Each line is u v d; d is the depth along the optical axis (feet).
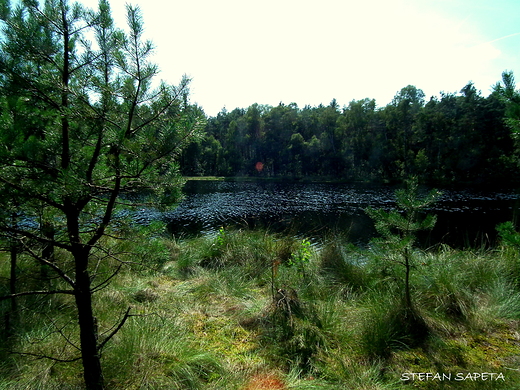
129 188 6.93
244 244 18.70
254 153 191.72
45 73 5.70
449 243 29.76
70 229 6.15
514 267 13.38
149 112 6.46
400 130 138.21
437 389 7.14
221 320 10.63
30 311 9.79
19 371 7.40
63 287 11.35
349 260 15.05
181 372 7.59
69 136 6.22
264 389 7.16
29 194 5.41
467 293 11.27
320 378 7.63
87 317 6.38
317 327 9.67
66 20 5.84
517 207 53.67
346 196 77.92
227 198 74.13
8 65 5.45
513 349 8.61
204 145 198.18
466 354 8.43
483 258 14.47
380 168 138.62
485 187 92.58
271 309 10.54
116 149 6.37
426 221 9.56
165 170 7.24
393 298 10.97
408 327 9.43
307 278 13.92
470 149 105.60
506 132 103.71
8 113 5.22
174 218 45.16
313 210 53.93
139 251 7.18
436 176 109.09
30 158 5.21
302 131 189.06
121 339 8.63
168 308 11.34
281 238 19.61
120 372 7.49
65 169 5.55
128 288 12.65
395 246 9.57
